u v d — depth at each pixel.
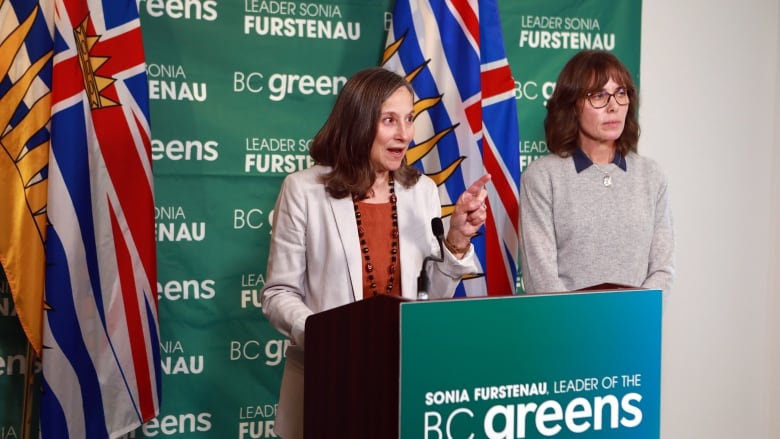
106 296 2.73
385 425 1.34
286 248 2.18
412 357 1.30
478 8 3.12
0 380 2.93
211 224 3.12
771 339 3.75
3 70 2.62
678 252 3.62
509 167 3.18
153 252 2.81
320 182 2.20
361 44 3.23
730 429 3.75
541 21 3.41
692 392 3.69
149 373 2.82
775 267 3.72
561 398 1.42
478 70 3.07
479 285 3.06
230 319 3.16
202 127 3.09
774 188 3.72
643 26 3.53
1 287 2.91
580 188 2.71
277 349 3.21
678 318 3.65
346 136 2.16
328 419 1.54
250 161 3.15
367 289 2.15
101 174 2.72
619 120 2.71
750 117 3.68
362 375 1.42
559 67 3.43
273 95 3.16
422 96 3.06
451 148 3.05
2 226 2.62
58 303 2.63
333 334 1.52
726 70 3.64
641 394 1.49
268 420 3.21
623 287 1.56
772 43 3.69
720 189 3.66
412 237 2.20
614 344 1.46
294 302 2.05
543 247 2.68
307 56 3.18
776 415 3.73
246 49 3.12
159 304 3.09
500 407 1.37
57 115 2.64
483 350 1.36
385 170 2.21
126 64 2.77
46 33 2.67
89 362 2.71
